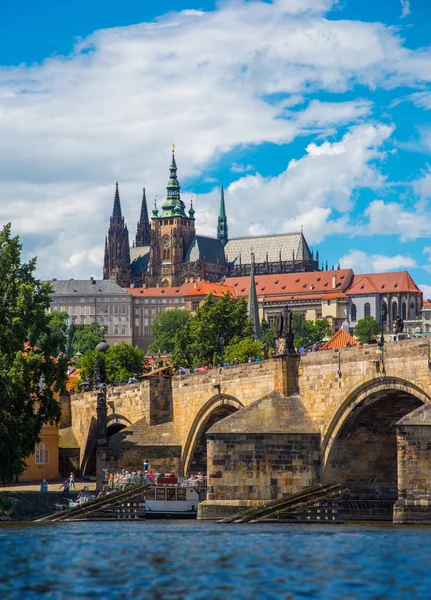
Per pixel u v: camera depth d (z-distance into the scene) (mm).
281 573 103812
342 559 111500
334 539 129375
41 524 170500
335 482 168375
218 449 170750
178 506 186500
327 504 165375
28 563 111688
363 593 94250
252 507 169000
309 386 172750
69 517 181125
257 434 170375
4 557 116562
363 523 159000
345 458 169250
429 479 142625
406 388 154250
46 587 98500
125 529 152875
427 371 149250
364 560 110562
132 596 94250
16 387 192125
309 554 115312
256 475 170250
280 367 176375
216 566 108312
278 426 171125
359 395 162875
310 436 170250
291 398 175125
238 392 192875
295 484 169875
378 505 168875
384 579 100250
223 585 98312
